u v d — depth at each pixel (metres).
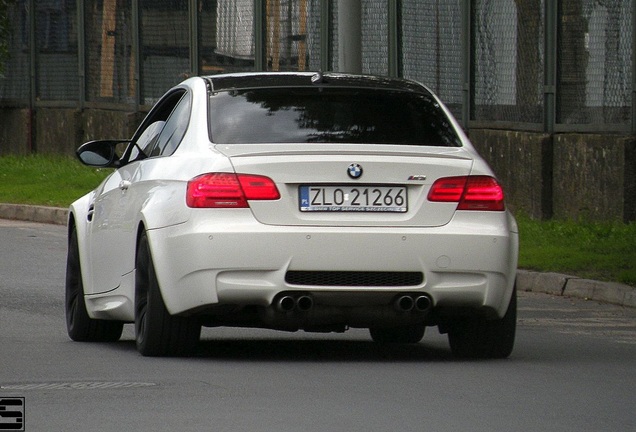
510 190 50.44
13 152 81.94
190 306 22.39
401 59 55.75
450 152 23.17
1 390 19.97
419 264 22.30
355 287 22.16
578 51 47.75
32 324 29.28
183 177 22.78
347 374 21.77
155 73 71.00
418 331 26.91
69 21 77.31
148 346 23.42
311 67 60.50
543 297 36.25
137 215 23.86
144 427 17.03
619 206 45.62
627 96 45.91
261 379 21.06
